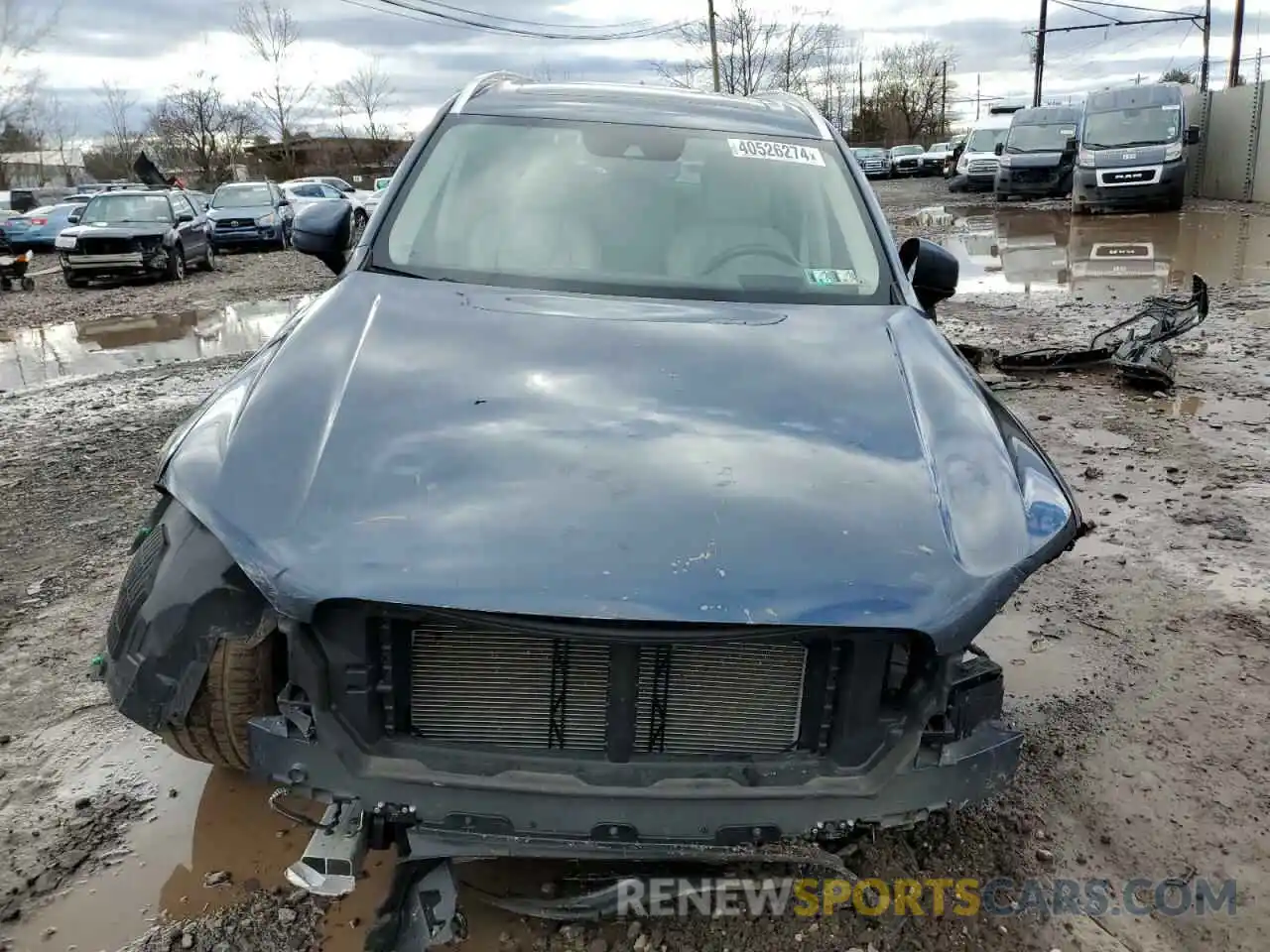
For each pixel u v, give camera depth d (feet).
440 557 6.32
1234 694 11.10
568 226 10.68
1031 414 21.54
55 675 11.14
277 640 7.28
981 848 8.66
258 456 7.07
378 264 10.16
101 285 53.31
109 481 17.51
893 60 233.76
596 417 7.50
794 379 8.30
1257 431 20.07
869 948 7.55
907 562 6.57
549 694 6.72
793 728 6.88
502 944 7.52
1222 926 7.89
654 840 6.61
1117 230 59.77
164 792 9.18
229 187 76.13
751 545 6.48
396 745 6.72
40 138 164.76
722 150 11.83
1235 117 81.30
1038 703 10.91
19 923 7.64
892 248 11.03
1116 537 15.16
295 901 7.88
